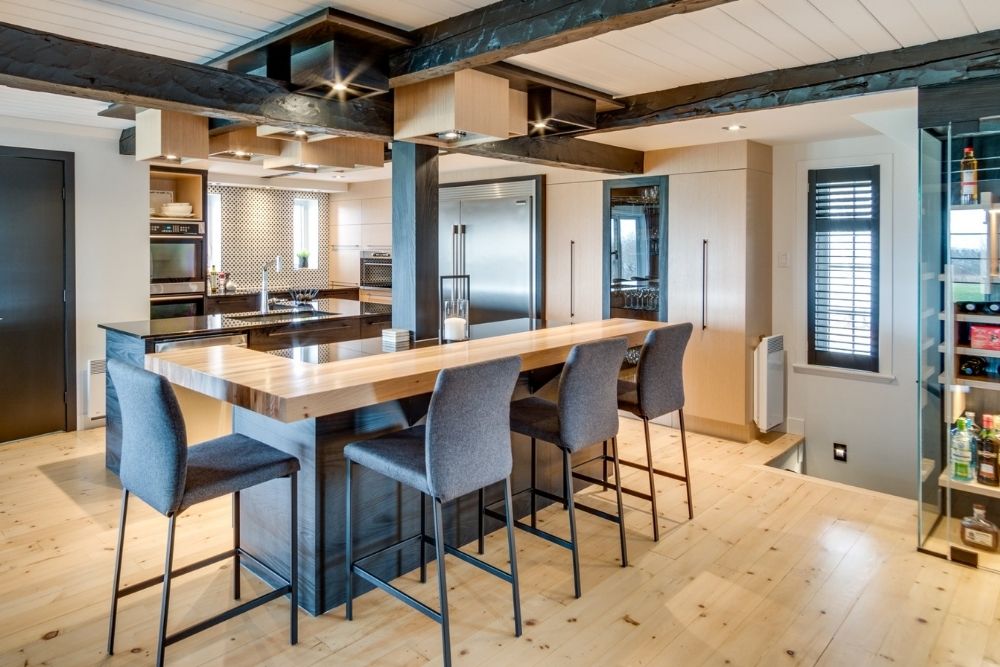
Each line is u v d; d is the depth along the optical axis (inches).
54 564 113.1
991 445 113.3
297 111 113.8
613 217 215.3
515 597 92.8
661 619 97.6
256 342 174.4
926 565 114.7
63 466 164.6
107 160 199.2
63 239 191.6
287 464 89.4
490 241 246.4
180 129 134.4
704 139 184.2
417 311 143.9
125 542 121.9
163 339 155.3
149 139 136.4
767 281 199.0
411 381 94.9
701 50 111.7
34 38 87.2
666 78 129.3
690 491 135.2
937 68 107.5
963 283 114.5
